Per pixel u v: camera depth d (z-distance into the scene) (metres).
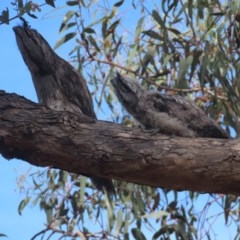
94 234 13.02
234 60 11.60
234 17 11.59
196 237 12.52
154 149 6.86
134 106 8.35
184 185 7.00
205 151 6.83
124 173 6.96
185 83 11.70
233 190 6.94
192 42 12.08
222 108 12.33
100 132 6.95
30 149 6.95
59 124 6.94
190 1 11.66
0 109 7.00
